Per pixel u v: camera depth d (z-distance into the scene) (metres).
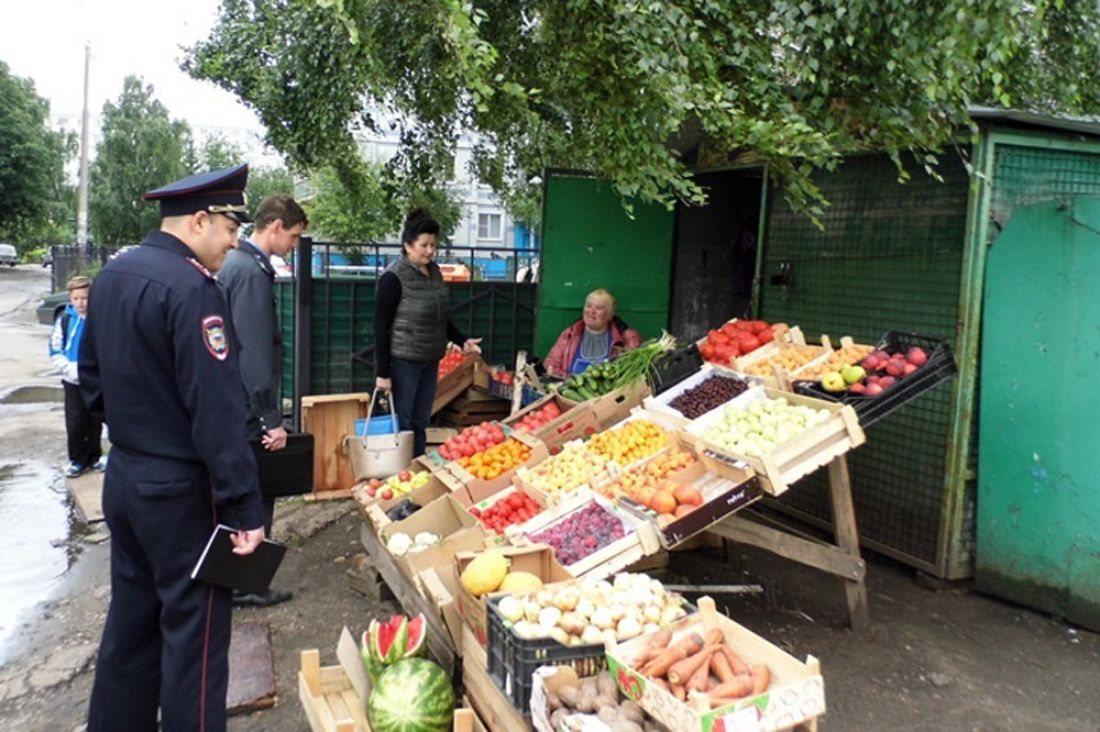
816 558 4.29
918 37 3.98
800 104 4.54
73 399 6.98
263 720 3.54
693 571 5.20
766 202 6.32
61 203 58.31
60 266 26.67
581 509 4.06
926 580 4.96
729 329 5.29
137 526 2.81
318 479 6.55
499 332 9.03
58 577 5.12
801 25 4.20
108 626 3.00
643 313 7.50
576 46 4.47
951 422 4.80
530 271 10.74
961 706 3.68
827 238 5.76
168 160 44.88
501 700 2.92
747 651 2.63
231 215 2.97
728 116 4.39
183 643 2.84
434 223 5.77
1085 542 4.32
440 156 7.27
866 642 4.27
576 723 2.42
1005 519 4.65
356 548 5.54
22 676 3.91
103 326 2.80
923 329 5.03
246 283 4.20
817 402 4.07
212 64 6.30
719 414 4.37
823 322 5.82
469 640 3.24
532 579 3.23
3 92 42.97
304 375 8.04
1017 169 4.74
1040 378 4.43
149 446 2.80
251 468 2.82
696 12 4.54
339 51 5.27
